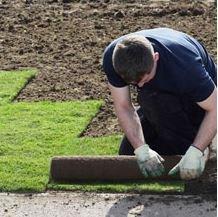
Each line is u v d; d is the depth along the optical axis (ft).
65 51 62.75
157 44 36.09
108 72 36.78
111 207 38.45
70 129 47.88
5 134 47.47
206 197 38.78
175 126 40.50
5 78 56.90
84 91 54.19
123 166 40.14
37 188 40.32
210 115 36.40
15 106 51.98
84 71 58.08
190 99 38.06
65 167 40.68
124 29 67.77
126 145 41.91
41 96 53.78
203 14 71.20
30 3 78.43
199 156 36.47
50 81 56.39
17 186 40.50
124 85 37.06
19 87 55.06
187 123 40.27
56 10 75.15
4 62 60.85
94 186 40.04
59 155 43.93
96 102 51.80
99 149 44.73
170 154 41.86
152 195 39.22
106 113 50.39
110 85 37.40
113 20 70.59
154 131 42.06
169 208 38.04
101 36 66.13
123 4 76.02
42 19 71.82
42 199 39.55
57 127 48.26
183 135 40.96
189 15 71.15
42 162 43.19
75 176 40.73
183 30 66.49
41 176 41.47
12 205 39.22
